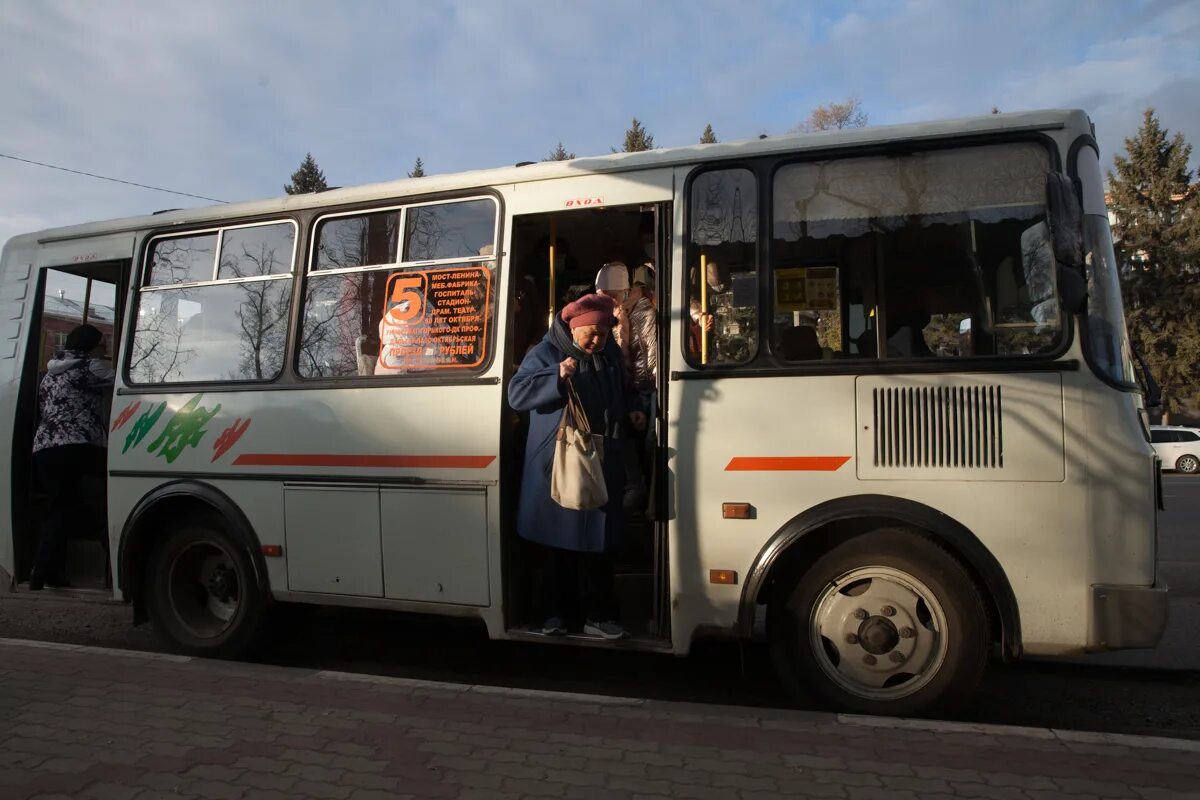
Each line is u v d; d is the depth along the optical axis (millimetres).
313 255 5102
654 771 3227
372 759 3371
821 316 4051
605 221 5113
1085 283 3615
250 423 5082
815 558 3998
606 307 4281
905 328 3941
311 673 4379
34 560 5887
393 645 5797
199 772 3287
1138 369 4359
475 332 4641
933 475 3779
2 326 6043
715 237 4227
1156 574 3629
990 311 3842
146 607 5438
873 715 3832
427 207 4852
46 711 3896
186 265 5504
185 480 5227
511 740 3518
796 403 3975
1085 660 5270
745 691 4828
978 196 3920
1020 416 3699
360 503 4773
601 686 4941
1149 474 3607
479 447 4523
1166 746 3344
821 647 3963
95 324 6359
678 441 4129
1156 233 35562
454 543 4559
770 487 3979
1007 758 3270
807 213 4117
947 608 3787
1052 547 3633
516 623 4535
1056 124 3857
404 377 4750
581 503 4047
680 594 4102
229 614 5316
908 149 4012
